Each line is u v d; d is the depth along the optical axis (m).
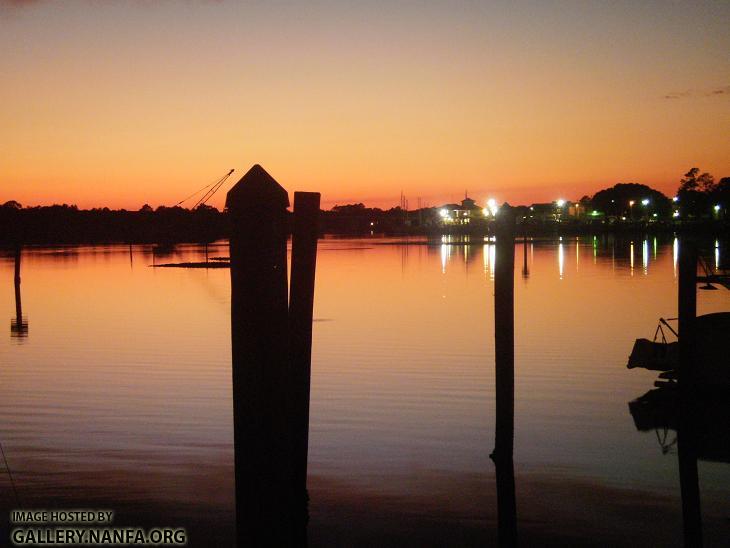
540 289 37.19
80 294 40.34
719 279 27.91
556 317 26.72
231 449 11.73
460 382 16.39
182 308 33.00
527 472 10.72
